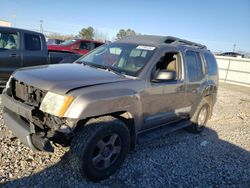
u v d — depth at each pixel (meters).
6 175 3.25
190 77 5.02
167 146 4.90
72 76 3.46
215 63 6.45
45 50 7.60
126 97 3.45
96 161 3.30
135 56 4.22
